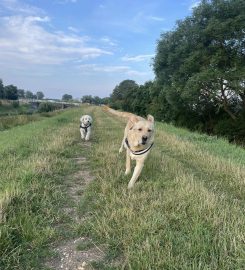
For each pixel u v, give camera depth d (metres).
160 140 4.29
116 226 1.45
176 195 1.84
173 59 7.78
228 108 7.80
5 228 1.29
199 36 7.16
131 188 1.98
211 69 6.60
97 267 1.18
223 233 1.35
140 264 1.14
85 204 1.75
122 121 8.07
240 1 6.73
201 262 1.14
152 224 1.43
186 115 9.60
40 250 1.27
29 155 2.85
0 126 6.69
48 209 1.63
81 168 2.62
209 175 2.50
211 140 4.68
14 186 1.79
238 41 6.69
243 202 1.86
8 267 1.14
